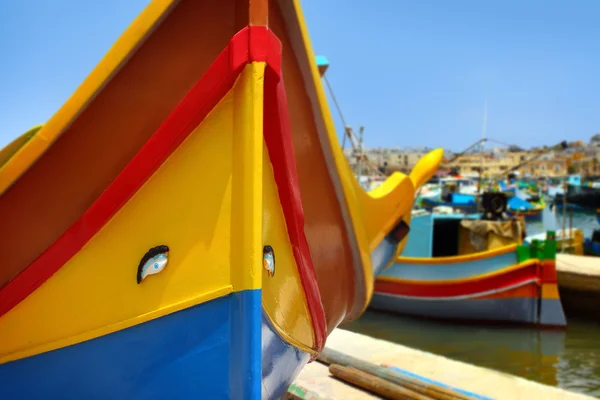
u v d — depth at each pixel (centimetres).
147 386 245
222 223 239
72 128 239
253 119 234
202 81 235
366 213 429
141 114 246
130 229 248
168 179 246
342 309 412
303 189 327
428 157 562
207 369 237
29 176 246
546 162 6169
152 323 243
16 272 256
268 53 235
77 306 251
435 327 1231
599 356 983
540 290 1148
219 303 236
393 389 488
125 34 230
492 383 548
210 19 244
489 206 1327
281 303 282
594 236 2050
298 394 493
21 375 258
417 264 1311
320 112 315
